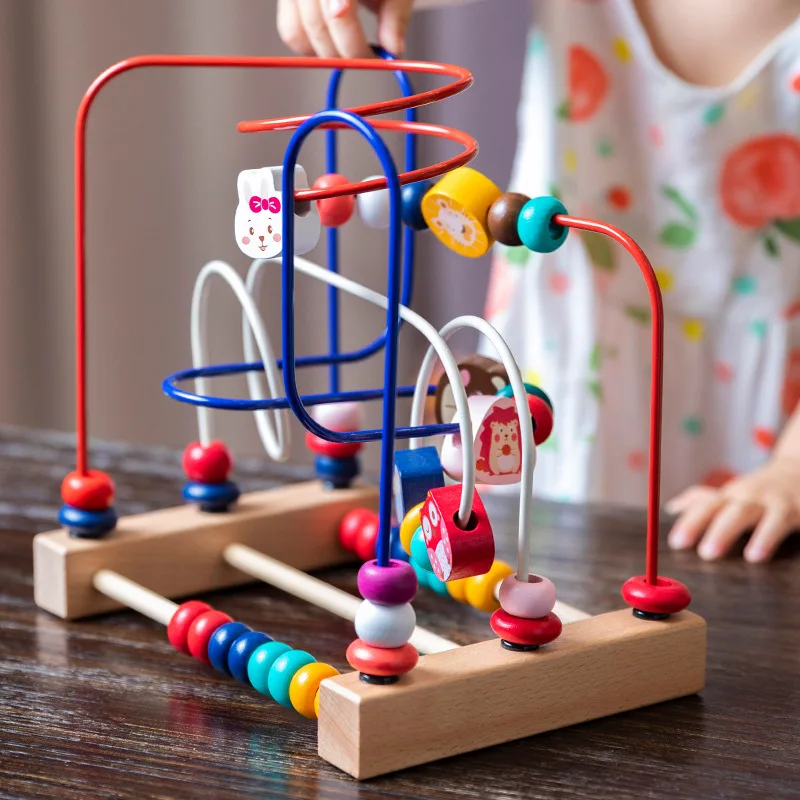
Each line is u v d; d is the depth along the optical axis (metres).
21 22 1.92
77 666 0.71
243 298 0.75
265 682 0.65
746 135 1.28
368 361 1.88
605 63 1.31
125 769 0.58
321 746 0.60
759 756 0.60
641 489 1.38
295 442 2.01
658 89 1.29
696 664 0.68
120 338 2.04
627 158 1.34
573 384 1.34
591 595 0.83
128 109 1.93
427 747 0.59
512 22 1.65
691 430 1.38
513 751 0.61
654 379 0.66
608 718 0.65
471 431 0.58
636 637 0.66
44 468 1.12
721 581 0.86
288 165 0.57
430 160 1.74
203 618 0.70
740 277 1.33
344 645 0.75
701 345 1.36
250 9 1.83
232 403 0.68
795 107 1.26
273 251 0.62
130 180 1.96
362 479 1.05
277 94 1.84
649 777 0.58
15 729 0.62
